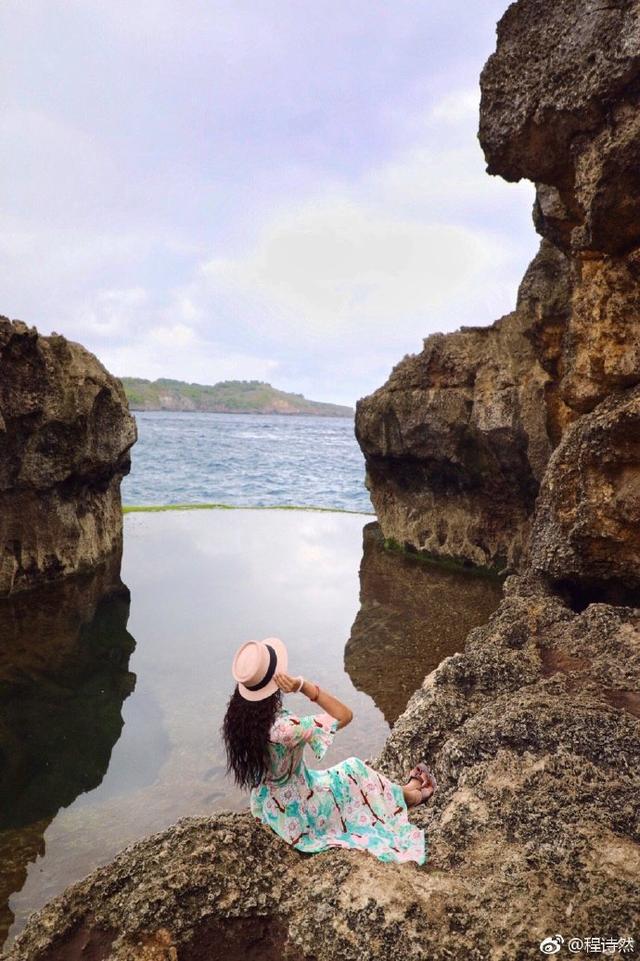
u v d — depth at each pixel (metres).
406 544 17.52
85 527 15.02
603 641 6.08
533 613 6.94
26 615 11.62
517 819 3.69
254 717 3.42
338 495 32.97
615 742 4.20
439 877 3.29
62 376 13.78
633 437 7.16
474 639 6.65
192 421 151.75
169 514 22.61
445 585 14.21
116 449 15.65
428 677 5.82
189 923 3.06
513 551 14.97
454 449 15.61
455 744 4.50
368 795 3.64
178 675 9.12
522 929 2.93
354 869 3.28
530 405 13.72
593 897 3.08
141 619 11.45
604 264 7.61
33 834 5.73
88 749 7.17
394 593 13.44
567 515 7.96
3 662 9.55
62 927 3.12
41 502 13.57
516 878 3.23
